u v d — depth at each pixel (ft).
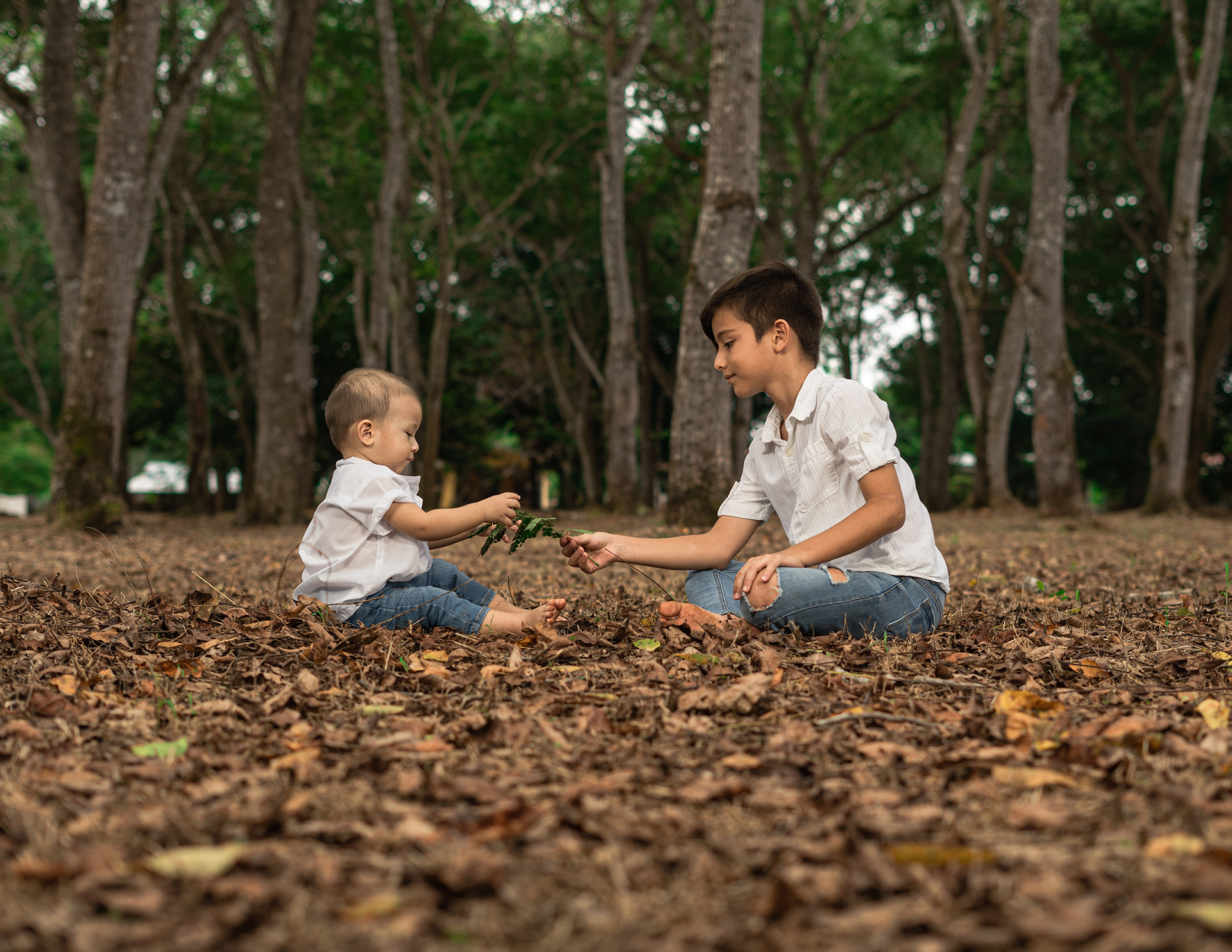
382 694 8.01
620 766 6.02
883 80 59.67
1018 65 56.70
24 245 70.90
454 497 80.59
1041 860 4.44
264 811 5.08
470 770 5.93
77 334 34.32
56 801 5.31
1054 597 14.96
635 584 16.74
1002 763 5.90
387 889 4.16
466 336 75.25
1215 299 73.10
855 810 5.17
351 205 54.95
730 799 5.42
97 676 8.38
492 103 55.67
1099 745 6.19
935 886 4.14
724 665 8.88
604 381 67.26
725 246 30.76
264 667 8.96
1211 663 9.17
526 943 3.70
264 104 46.93
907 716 7.10
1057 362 46.68
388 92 47.96
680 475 31.30
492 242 70.38
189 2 53.88
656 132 56.39
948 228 58.49
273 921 3.85
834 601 10.23
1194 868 4.20
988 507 63.77
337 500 10.86
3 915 3.87
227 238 66.44
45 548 27.71
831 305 75.10
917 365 94.58
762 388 10.73
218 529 41.19
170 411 85.51
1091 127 64.95
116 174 33.96
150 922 3.82
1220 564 21.72
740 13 30.53
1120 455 92.22
